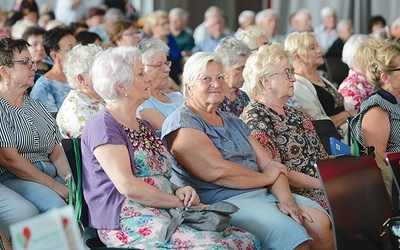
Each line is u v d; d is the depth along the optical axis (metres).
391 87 5.38
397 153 4.24
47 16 10.64
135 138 4.14
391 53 5.34
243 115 4.95
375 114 5.29
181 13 11.75
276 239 4.32
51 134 5.12
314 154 4.96
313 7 13.65
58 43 6.31
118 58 4.14
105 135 4.02
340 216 3.81
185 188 4.23
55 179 5.08
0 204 4.56
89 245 4.01
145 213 4.03
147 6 13.44
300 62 6.65
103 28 9.82
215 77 4.57
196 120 4.54
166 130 4.52
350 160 4.03
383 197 4.14
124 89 4.14
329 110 6.65
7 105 4.91
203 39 11.98
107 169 3.99
